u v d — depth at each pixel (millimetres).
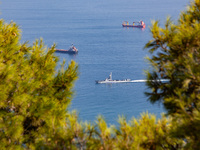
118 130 22703
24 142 31797
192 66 22781
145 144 23109
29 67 35312
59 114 33156
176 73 24531
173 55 26047
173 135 21547
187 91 23703
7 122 30609
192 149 20547
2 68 31500
